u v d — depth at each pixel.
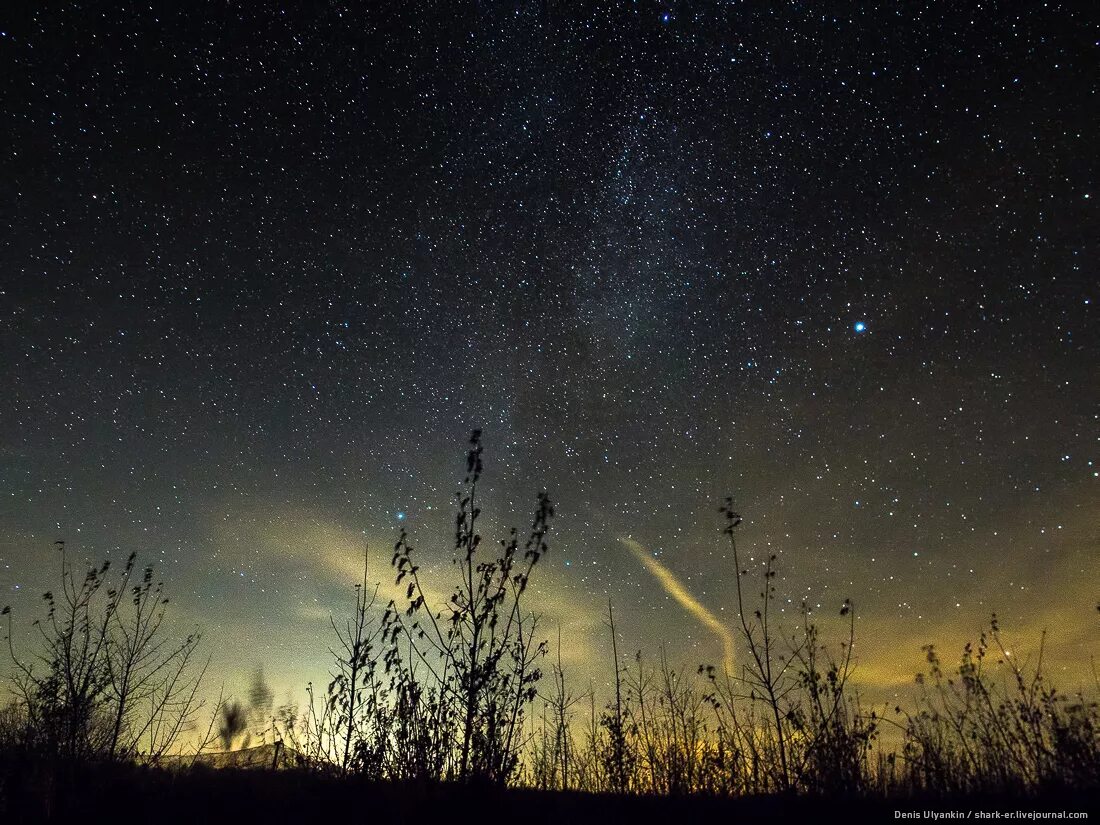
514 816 4.95
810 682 5.32
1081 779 4.40
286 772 5.69
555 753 6.32
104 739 5.96
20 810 4.96
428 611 5.39
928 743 5.07
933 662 5.64
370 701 5.47
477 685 5.19
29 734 5.67
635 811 4.99
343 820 4.78
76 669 6.13
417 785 5.09
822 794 4.79
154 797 5.22
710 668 5.81
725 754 5.52
